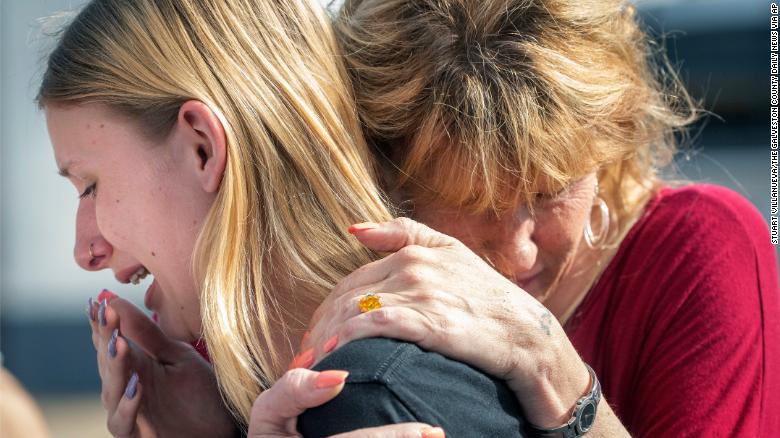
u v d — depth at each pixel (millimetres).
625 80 1448
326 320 1146
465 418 1052
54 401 4078
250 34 1299
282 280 1271
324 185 1285
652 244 1608
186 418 1498
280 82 1286
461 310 1095
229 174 1239
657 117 1673
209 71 1265
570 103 1332
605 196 1616
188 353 1531
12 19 3754
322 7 1406
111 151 1311
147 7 1302
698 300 1561
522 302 1137
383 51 1385
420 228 1207
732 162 4156
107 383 1453
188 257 1319
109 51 1303
